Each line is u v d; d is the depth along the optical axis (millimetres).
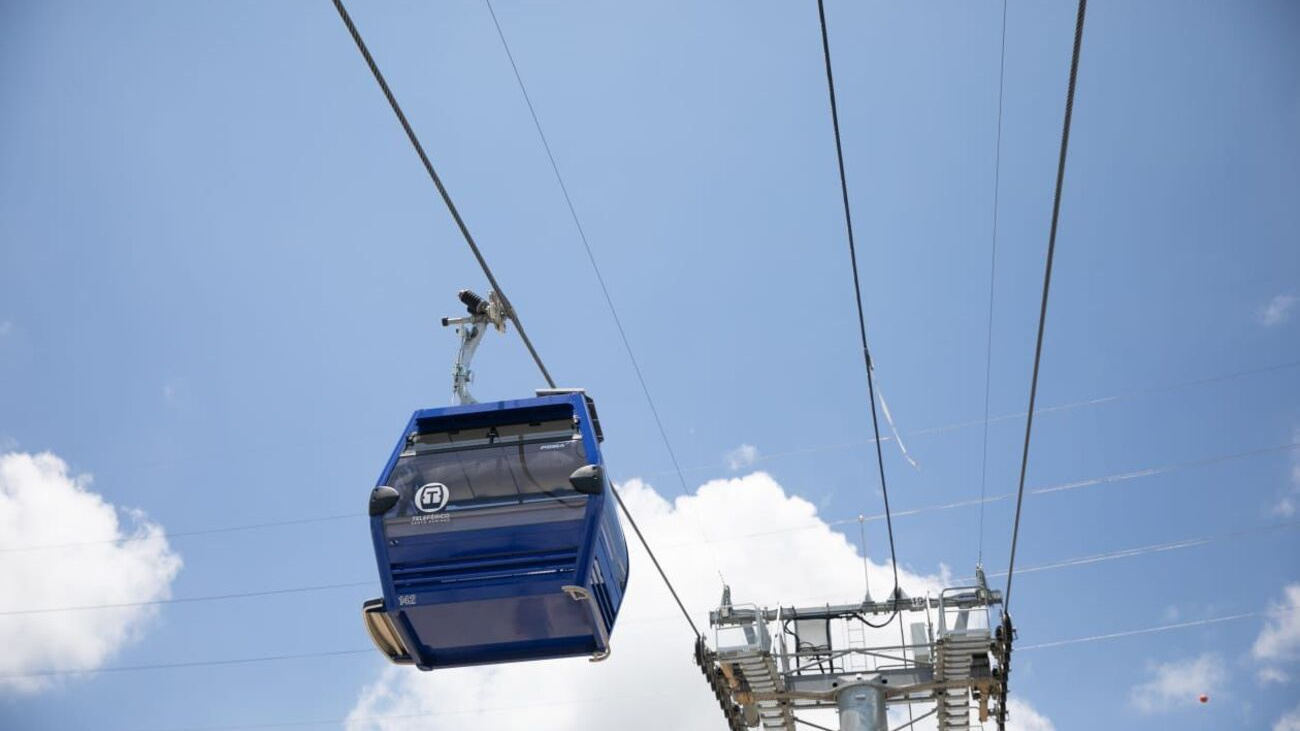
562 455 10930
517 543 10500
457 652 11117
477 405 11398
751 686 17172
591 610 10516
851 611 17547
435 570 10500
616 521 11781
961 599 16531
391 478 10961
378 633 10969
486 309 12898
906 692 17172
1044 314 10867
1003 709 17031
